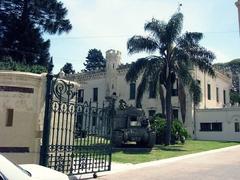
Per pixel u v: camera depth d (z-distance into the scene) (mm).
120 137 22172
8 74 9227
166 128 26141
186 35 26781
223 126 37344
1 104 9125
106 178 9961
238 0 23156
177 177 10734
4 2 23250
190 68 26609
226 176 11039
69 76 48812
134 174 11055
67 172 9555
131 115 23625
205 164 14398
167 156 17812
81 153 9914
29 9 23719
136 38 27109
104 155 11102
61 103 9461
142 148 22562
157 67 26312
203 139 38031
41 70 12461
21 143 9211
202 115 38438
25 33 22797
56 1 24797
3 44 22625
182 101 27406
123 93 42406
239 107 36750
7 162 3605
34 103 9508
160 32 26609
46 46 24203
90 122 10273
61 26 25078
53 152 9273
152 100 39938
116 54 44031
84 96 46688
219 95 45219
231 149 23703
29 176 3807
